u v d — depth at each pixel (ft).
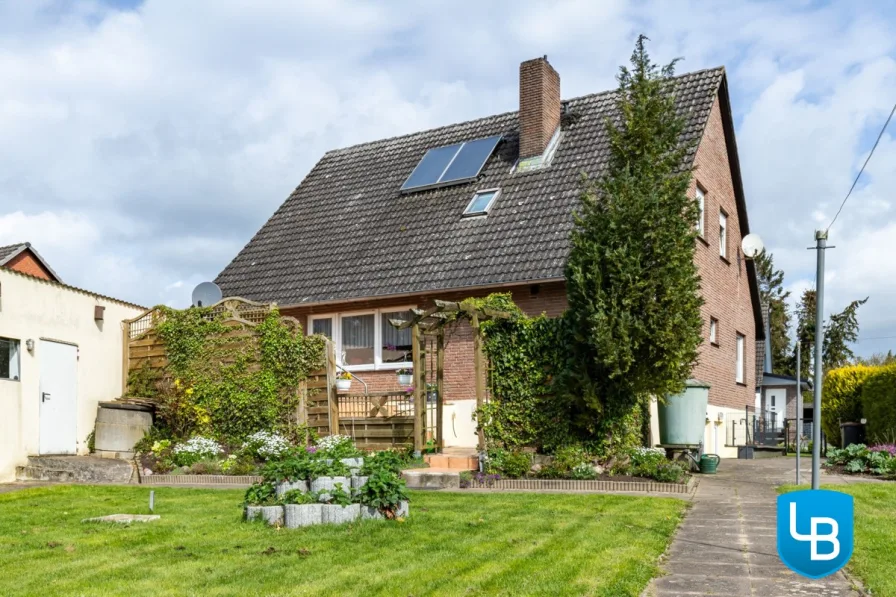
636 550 27.55
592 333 46.44
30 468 53.83
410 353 67.36
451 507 37.14
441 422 56.65
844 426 68.90
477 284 62.28
